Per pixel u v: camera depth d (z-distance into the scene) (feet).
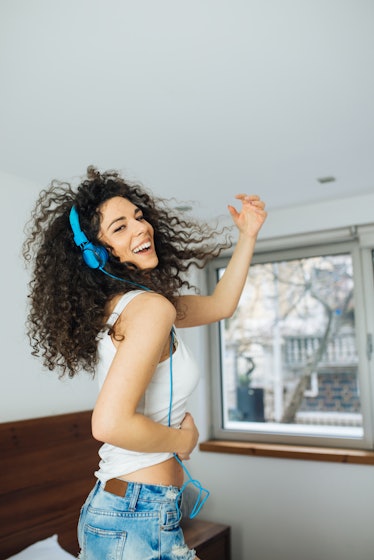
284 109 6.81
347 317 11.07
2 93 6.14
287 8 4.77
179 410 3.63
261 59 5.60
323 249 11.34
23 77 5.79
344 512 10.12
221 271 12.58
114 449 3.54
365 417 10.54
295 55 5.55
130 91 6.18
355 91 6.38
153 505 3.34
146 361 3.10
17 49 5.26
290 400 11.56
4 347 8.47
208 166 8.73
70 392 9.52
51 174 8.88
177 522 3.43
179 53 5.43
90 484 9.27
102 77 5.85
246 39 5.23
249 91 6.30
